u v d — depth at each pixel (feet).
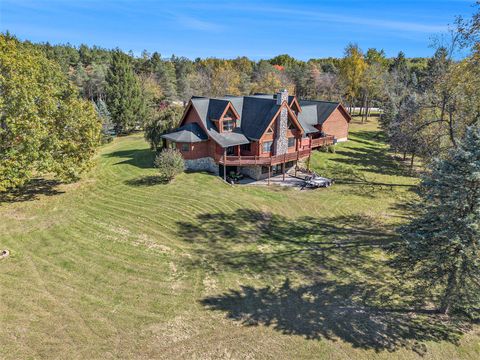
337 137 168.45
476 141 43.39
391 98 155.02
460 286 44.78
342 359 42.24
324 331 46.80
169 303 50.11
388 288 57.26
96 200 84.89
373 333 46.88
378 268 63.31
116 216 76.64
